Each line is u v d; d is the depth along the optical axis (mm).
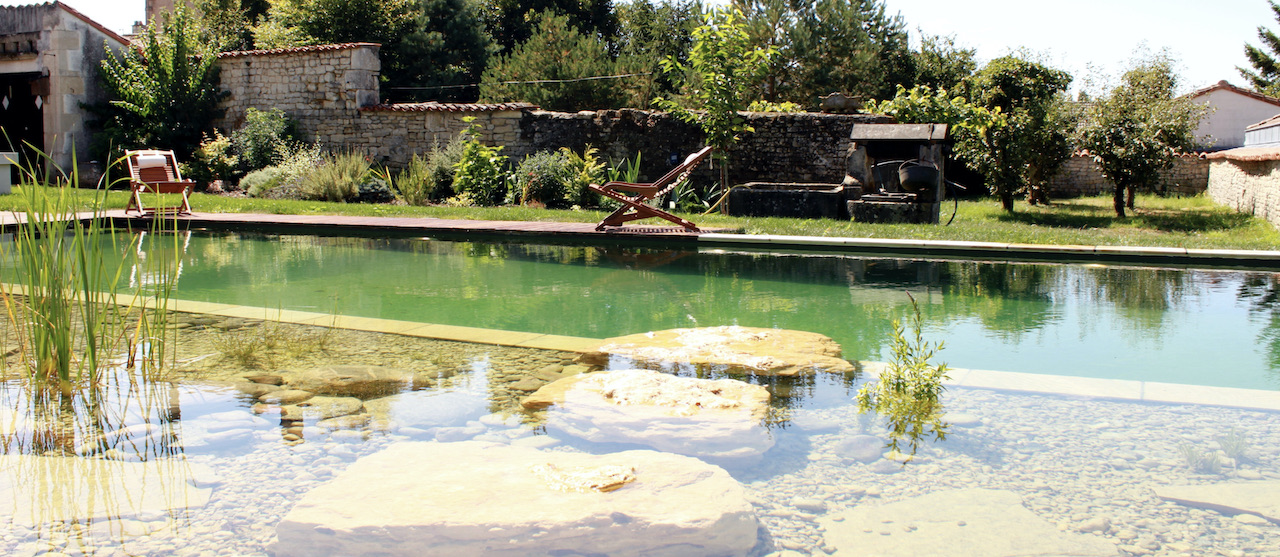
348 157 13953
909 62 24594
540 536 1768
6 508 1921
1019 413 2631
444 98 23375
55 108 14992
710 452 2293
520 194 12727
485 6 29500
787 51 23641
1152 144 12664
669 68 12172
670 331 3910
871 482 2100
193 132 15469
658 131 13414
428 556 1715
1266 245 7199
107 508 1924
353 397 2822
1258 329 4254
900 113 13180
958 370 3119
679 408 2646
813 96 23891
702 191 13312
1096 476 2121
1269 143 16078
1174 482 2078
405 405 2723
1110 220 12164
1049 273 6309
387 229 8922
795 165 12930
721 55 11594
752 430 2467
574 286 5766
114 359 3359
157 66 15273
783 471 2174
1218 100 24891
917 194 10016
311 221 9109
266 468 2176
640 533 1791
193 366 3252
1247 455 2250
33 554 1695
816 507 1954
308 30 21391
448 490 1959
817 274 6336
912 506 1954
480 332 3889
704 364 3281
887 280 6039
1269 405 2666
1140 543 1756
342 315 4352
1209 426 2492
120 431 2463
